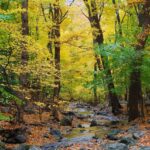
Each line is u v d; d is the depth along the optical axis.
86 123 25.03
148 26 20.23
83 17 29.09
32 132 18.72
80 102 47.03
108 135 17.31
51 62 20.62
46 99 24.66
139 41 20.39
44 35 27.22
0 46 15.27
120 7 27.42
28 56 17.19
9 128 17.89
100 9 27.75
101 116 29.03
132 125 20.23
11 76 18.52
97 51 21.72
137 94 21.47
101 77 23.70
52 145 16.19
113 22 32.28
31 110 25.00
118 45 20.17
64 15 23.66
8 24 14.39
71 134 19.92
